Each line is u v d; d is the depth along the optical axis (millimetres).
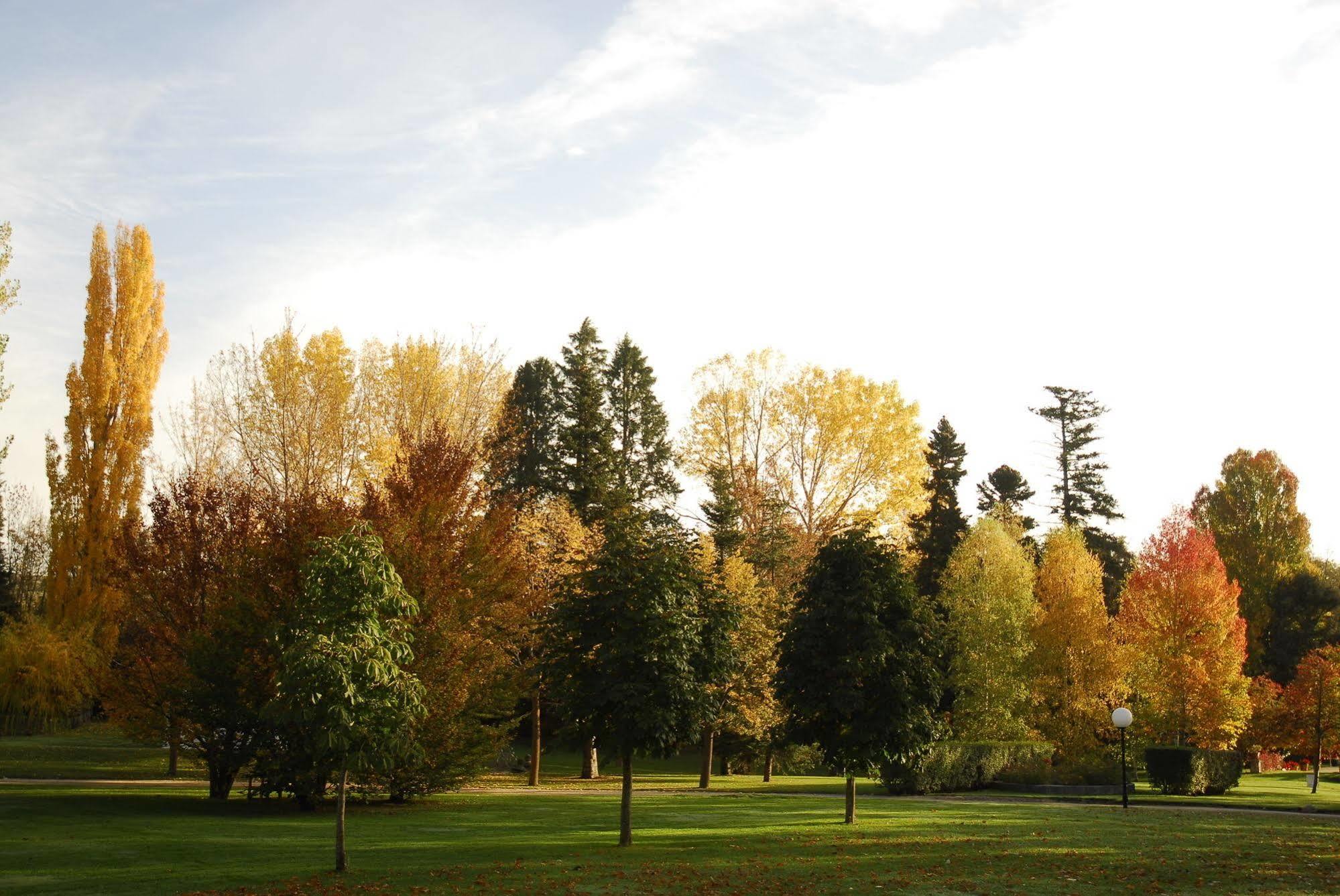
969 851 19797
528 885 15219
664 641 19000
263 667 26250
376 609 16594
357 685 15766
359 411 42062
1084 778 39344
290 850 18797
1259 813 29547
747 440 54375
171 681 27922
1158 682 42844
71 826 20750
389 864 17219
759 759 50906
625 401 64125
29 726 44219
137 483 45594
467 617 29562
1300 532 67250
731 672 21156
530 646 36375
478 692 29938
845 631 23922
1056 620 46250
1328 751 42000
